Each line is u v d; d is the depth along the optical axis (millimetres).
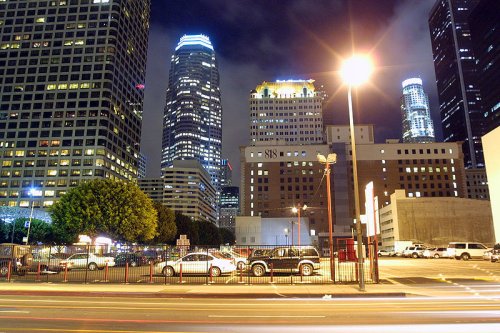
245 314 12922
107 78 153500
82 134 148500
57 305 15266
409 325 10773
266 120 196875
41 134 149750
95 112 150375
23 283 24391
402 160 136125
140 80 183250
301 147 139500
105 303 16000
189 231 115125
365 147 137500
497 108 181000
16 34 160000
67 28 159875
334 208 131875
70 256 34188
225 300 17234
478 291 19875
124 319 11922
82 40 158250
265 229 120438
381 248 112625
